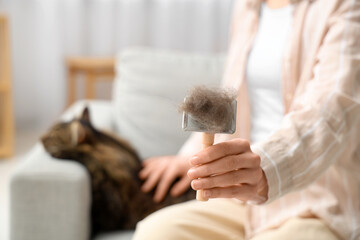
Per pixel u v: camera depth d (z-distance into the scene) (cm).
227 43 317
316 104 70
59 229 98
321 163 66
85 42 312
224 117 52
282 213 79
